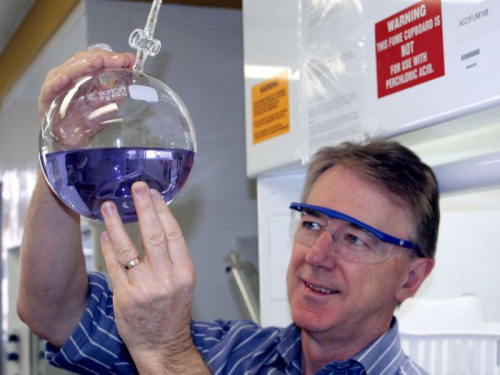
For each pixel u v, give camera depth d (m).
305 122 1.31
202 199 2.24
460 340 1.29
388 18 1.08
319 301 1.22
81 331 1.28
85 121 0.76
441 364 1.32
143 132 0.77
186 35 2.24
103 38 2.11
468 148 1.20
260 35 1.48
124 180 0.78
